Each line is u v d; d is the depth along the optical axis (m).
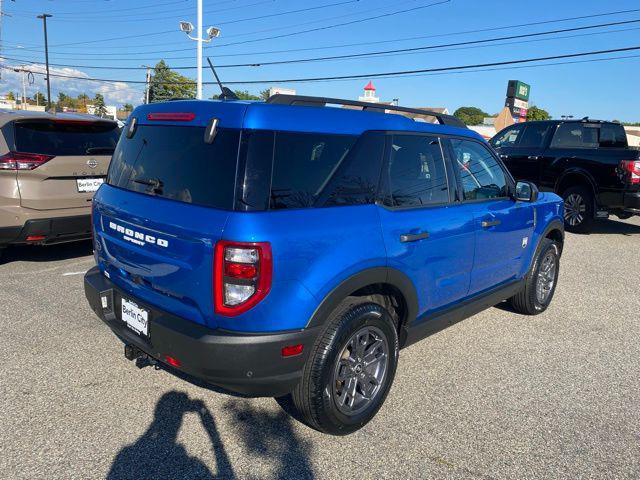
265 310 2.58
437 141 3.71
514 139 11.16
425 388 3.74
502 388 3.79
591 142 10.37
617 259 8.12
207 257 2.56
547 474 2.84
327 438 3.08
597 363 4.29
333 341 2.82
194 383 3.64
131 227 3.04
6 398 3.34
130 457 2.82
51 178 5.83
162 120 3.10
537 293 5.27
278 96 2.94
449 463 2.89
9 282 5.65
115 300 3.30
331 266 2.78
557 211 5.34
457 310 3.95
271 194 2.64
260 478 2.71
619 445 3.14
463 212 3.82
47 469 2.69
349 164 3.01
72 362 3.86
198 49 24.44
